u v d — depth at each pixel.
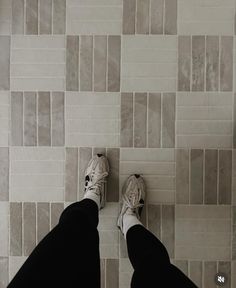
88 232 1.00
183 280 0.83
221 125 1.30
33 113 1.31
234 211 1.31
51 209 1.33
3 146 1.32
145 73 1.30
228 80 1.29
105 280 1.33
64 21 1.29
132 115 1.30
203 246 1.32
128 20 1.29
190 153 1.31
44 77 1.30
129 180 1.28
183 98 1.30
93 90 1.30
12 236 1.33
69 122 1.31
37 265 0.84
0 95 1.31
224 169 1.30
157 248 0.99
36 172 1.32
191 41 1.29
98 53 1.30
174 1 1.29
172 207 1.32
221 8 1.28
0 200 1.33
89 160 1.31
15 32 1.30
